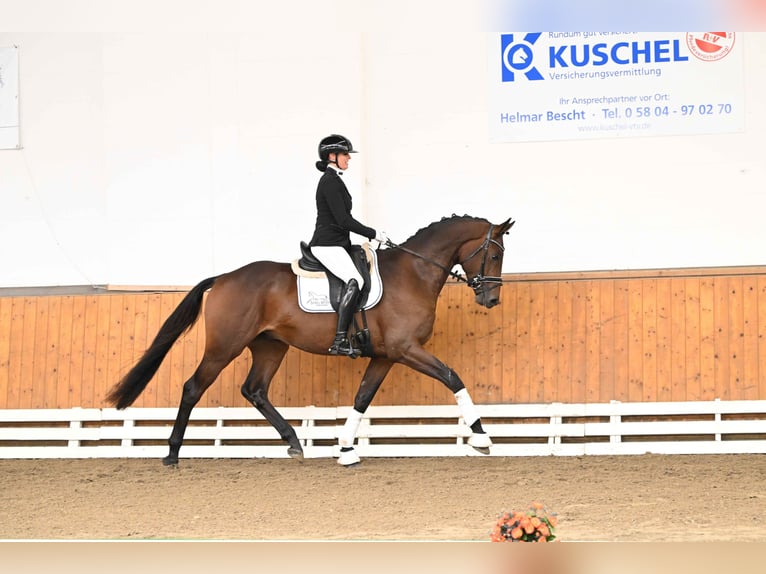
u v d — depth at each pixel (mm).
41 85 10914
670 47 9766
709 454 8938
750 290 9328
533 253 9977
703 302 9398
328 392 9781
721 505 6605
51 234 10828
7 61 10898
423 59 10195
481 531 5855
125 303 10242
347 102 10156
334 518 6426
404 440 9602
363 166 10148
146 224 10477
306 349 8492
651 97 9797
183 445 9789
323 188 8141
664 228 9781
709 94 9719
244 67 10328
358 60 10156
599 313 9570
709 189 9719
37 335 10328
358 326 8250
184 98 10461
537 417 9383
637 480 7672
